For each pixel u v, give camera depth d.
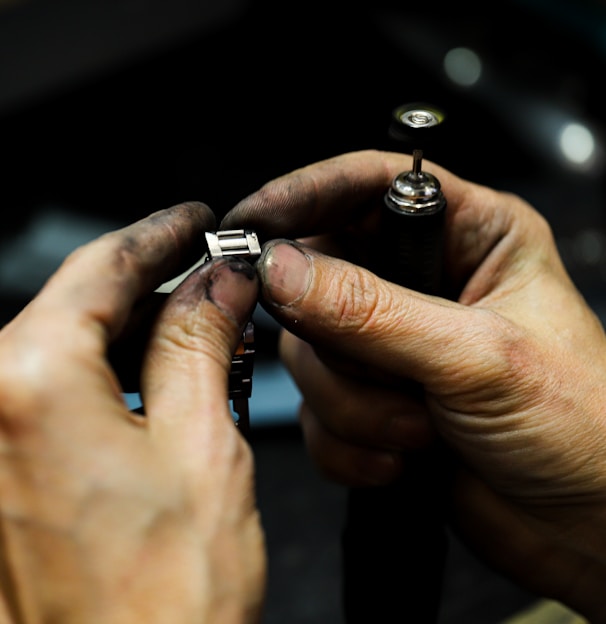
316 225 0.44
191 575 0.32
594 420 0.40
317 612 0.48
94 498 0.32
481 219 0.45
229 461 0.33
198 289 0.36
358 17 0.72
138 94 0.68
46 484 0.32
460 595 0.49
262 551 0.34
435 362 0.39
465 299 0.45
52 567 0.32
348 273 0.39
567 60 0.68
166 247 0.36
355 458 0.47
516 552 0.46
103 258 0.35
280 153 0.64
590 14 0.69
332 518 0.51
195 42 0.70
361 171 0.44
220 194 0.62
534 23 0.70
